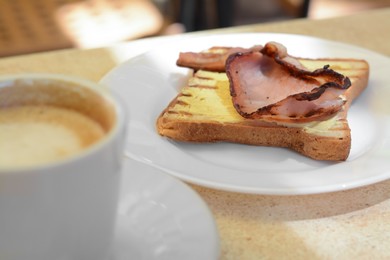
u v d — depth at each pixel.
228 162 0.41
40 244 0.26
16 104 0.29
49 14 0.80
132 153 0.38
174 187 0.33
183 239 0.30
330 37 0.60
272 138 0.42
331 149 0.40
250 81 0.44
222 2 1.05
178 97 0.45
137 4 0.83
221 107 0.44
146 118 0.44
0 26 0.77
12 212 0.25
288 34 0.56
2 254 0.26
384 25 0.63
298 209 0.37
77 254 0.27
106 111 0.28
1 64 0.53
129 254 0.30
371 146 0.42
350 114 0.46
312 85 0.44
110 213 0.28
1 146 0.27
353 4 1.26
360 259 0.33
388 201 0.37
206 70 0.49
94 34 0.77
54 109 0.29
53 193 0.25
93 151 0.25
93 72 0.52
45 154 0.27
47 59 0.54
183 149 0.42
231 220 0.36
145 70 0.49
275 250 0.34
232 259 0.33
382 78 0.50
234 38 0.55
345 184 0.36
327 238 0.35
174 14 1.05
